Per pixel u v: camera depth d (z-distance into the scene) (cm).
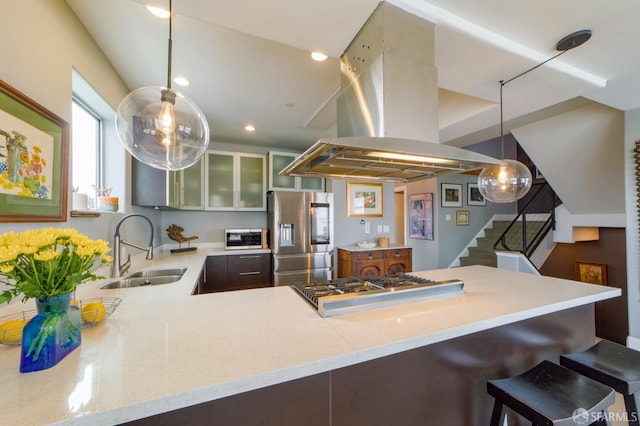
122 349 84
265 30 138
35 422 54
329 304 116
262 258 367
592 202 305
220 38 173
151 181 251
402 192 680
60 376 69
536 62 165
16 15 109
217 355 81
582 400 101
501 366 132
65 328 78
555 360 149
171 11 123
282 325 105
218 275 345
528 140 313
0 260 65
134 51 185
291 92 248
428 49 134
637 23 138
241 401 81
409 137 131
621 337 290
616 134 256
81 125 190
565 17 136
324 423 92
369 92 137
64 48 142
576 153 287
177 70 210
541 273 387
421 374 111
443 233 540
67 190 142
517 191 226
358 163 150
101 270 178
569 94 210
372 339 93
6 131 102
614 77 190
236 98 261
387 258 398
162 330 99
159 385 66
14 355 79
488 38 145
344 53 158
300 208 371
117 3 144
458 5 130
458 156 136
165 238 371
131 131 131
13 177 106
